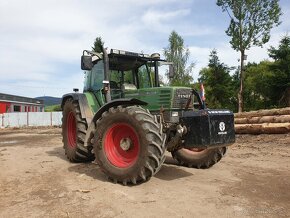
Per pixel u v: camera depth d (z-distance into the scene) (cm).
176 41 3919
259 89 2950
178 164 683
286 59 2466
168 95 586
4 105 3681
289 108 1156
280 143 992
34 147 1027
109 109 559
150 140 496
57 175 597
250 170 633
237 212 399
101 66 704
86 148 696
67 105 754
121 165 532
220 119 525
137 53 703
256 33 2414
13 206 438
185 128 532
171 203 432
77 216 396
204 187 506
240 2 2380
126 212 402
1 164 716
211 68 3219
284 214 393
